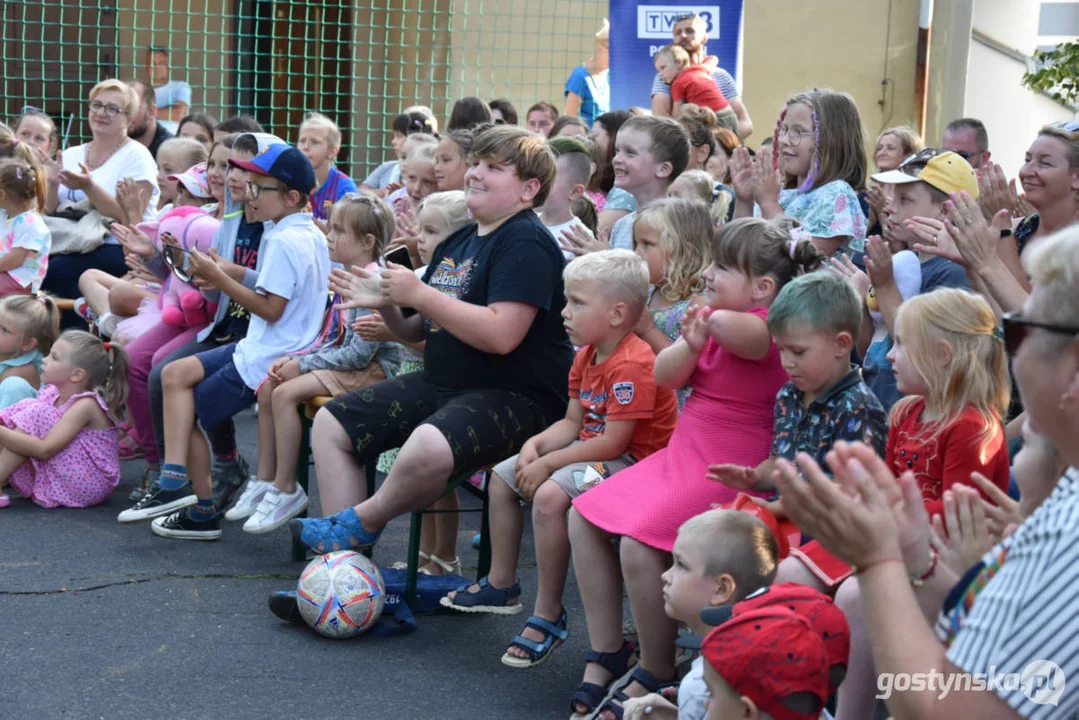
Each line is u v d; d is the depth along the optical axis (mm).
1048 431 1535
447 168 5168
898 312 2881
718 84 7473
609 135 6285
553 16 10477
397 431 3961
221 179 5555
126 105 7316
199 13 10578
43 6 10438
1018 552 1511
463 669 3512
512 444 3801
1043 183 3834
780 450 3000
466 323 3664
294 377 4484
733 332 3053
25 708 3117
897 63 10109
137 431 5238
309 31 10672
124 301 5902
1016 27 10359
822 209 4438
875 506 1665
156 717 3098
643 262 3439
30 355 5574
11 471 5074
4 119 10516
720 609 2410
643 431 3486
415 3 10516
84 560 4355
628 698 3064
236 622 3811
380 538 4730
